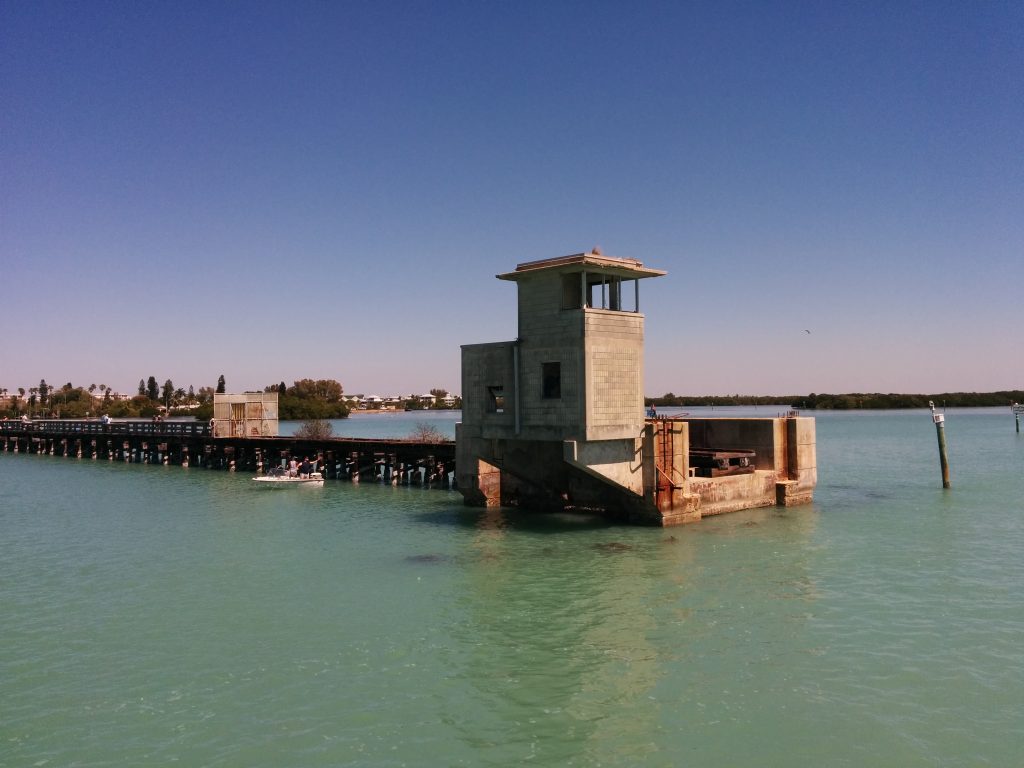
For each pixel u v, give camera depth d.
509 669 17.14
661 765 12.99
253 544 30.67
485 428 35.41
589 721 14.61
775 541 30.36
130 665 17.52
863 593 22.80
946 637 18.88
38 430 87.12
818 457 75.00
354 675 16.86
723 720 14.59
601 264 31.03
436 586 24.02
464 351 36.81
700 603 21.89
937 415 47.16
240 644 18.86
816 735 13.95
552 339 31.84
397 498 43.69
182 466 67.00
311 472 53.81
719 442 42.19
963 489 46.94
